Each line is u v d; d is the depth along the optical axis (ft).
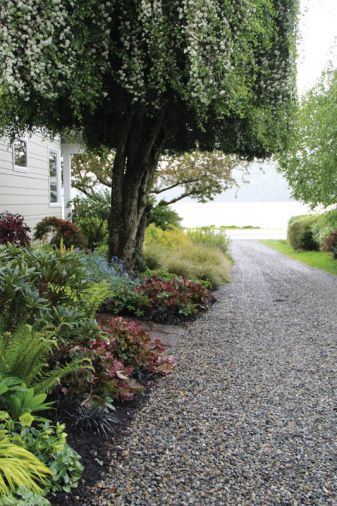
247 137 22.66
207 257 29.94
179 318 18.22
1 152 28.91
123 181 23.08
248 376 12.18
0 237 23.49
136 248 25.34
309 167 32.78
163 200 42.29
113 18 16.78
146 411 9.86
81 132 26.11
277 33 19.13
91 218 37.88
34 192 35.47
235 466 7.84
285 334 16.49
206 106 17.43
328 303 22.24
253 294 24.67
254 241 69.00
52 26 14.23
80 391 8.79
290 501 6.93
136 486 7.15
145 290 18.53
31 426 7.84
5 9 13.89
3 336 8.57
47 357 9.07
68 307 10.48
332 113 31.19
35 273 9.73
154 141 22.86
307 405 10.39
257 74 19.27
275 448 8.47
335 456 8.23
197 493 7.06
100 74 17.43
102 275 18.28
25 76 14.62
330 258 41.11
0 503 5.36
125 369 10.03
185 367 12.76
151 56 16.70
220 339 15.67
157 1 15.31
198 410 10.01
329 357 13.87
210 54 15.83
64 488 6.68
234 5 15.89
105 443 8.30
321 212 37.01
